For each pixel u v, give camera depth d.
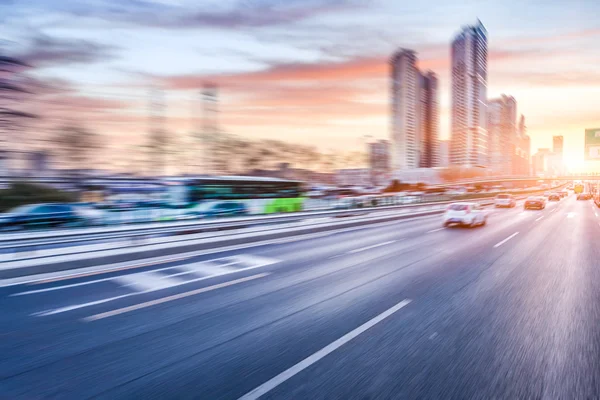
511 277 7.96
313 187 63.25
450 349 4.28
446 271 8.56
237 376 3.67
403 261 9.81
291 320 5.29
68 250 10.58
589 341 4.54
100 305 6.02
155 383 3.54
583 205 44.16
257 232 15.57
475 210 20.02
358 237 15.24
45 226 15.16
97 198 22.72
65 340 4.58
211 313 5.61
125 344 4.46
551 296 6.50
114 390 3.42
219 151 55.34
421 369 3.80
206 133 52.41
